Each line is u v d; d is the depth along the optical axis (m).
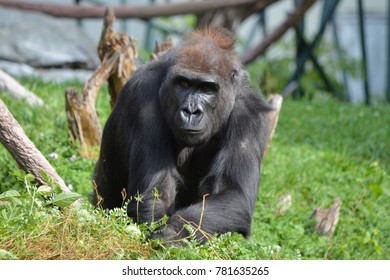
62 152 14.84
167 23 36.69
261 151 10.91
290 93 30.34
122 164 11.38
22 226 8.80
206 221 9.55
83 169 14.34
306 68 33.81
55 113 17.64
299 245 13.23
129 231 9.12
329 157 18.36
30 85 20.91
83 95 15.17
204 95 10.20
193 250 8.91
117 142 11.28
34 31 27.88
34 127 16.36
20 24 28.02
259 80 31.28
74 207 9.31
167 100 10.36
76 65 27.75
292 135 20.34
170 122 10.40
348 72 32.31
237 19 29.81
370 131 21.78
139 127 10.64
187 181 11.34
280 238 13.51
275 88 31.36
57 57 27.14
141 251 9.02
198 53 10.29
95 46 29.69
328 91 31.86
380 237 14.38
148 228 9.30
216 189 10.41
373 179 16.77
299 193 15.98
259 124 10.89
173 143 10.84
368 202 14.49
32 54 26.77
